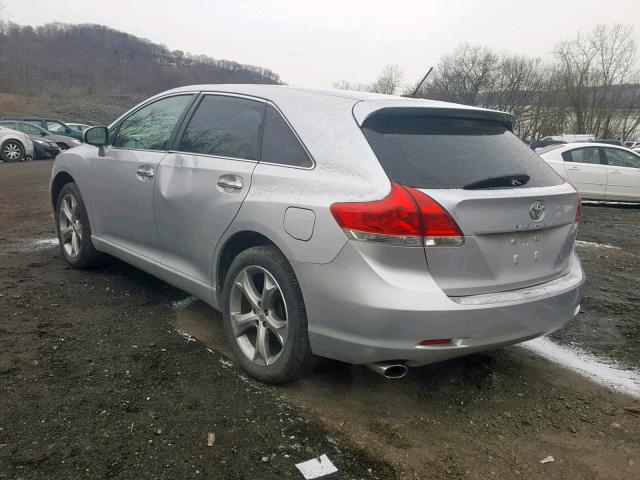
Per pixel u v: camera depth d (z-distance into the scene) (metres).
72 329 3.65
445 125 3.04
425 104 3.04
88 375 3.04
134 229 4.11
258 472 2.36
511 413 2.97
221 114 3.60
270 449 2.51
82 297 4.26
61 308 4.01
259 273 3.08
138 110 4.43
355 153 2.75
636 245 7.75
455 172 2.72
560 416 2.96
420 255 2.52
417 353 2.55
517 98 54.59
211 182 3.35
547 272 3.00
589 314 4.58
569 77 50.72
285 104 3.20
